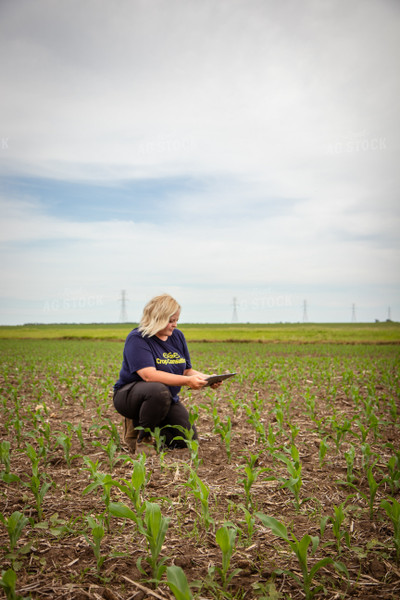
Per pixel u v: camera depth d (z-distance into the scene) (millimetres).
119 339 41562
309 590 2299
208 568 2584
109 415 6805
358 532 3033
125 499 3549
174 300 4914
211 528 3111
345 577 2527
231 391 9000
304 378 10750
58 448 5004
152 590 2416
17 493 3709
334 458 4672
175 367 5035
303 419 6488
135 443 4984
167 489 3783
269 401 7953
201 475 4160
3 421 6270
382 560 2693
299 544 2324
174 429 4984
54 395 7934
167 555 2748
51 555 2738
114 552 2736
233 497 3645
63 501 3539
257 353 21109
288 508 3449
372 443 5152
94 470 3359
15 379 10672
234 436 5543
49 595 2348
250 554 2771
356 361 15594
